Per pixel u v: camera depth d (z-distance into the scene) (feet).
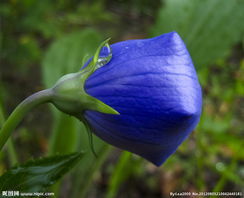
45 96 0.51
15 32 1.65
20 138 1.30
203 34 0.84
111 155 1.34
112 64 0.49
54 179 0.52
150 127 0.47
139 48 0.49
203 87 1.41
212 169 1.16
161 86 0.46
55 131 0.79
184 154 1.25
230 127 1.29
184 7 0.85
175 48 0.47
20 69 1.56
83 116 0.51
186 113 0.45
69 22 1.88
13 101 1.46
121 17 2.70
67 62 0.90
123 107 0.48
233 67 1.48
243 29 0.83
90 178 0.85
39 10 1.50
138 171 1.17
